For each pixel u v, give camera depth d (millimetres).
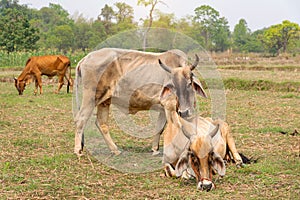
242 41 95062
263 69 30375
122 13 50969
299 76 23656
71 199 6219
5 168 7547
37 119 12742
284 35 78312
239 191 6449
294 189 6488
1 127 11430
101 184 6879
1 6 91125
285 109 14172
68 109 14703
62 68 18922
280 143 9438
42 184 6797
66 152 8852
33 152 8836
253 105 15133
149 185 6816
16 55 35562
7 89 21188
